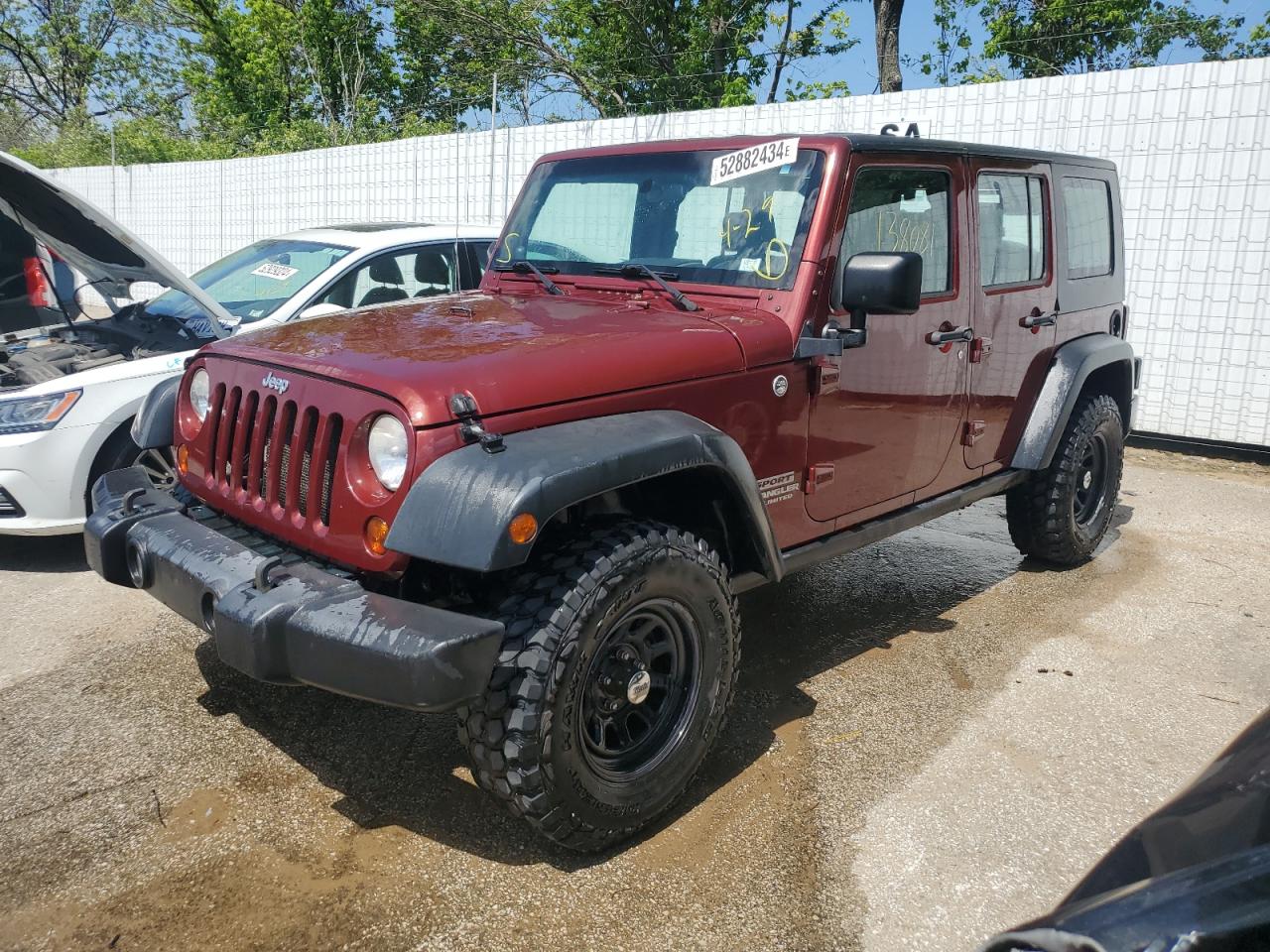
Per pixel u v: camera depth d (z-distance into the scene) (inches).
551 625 92.6
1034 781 119.3
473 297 144.2
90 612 165.8
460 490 89.0
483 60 1002.1
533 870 100.7
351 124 930.7
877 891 98.7
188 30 1222.3
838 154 125.0
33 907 93.5
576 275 144.3
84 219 180.7
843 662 153.0
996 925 94.0
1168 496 257.6
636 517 105.3
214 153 969.5
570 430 98.0
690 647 108.9
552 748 93.0
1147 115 293.0
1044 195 173.3
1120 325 207.0
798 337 121.7
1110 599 182.2
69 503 179.8
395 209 480.7
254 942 89.4
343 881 98.3
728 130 373.1
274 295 232.2
